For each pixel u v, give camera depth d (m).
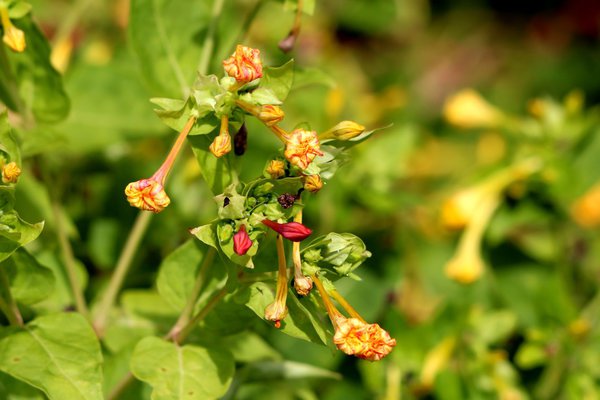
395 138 0.97
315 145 0.69
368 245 0.96
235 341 0.81
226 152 0.69
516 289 0.96
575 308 0.95
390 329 0.90
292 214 0.70
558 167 0.95
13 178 0.70
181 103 0.70
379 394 0.90
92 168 0.93
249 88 0.70
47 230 0.83
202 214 0.93
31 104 0.81
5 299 0.75
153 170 0.94
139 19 0.81
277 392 0.89
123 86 0.91
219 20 0.83
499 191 0.96
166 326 0.82
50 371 0.73
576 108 0.98
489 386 0.89
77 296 0.81
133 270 0.90
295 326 0.71
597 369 0.91
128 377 0.77
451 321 0.90
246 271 0.73
